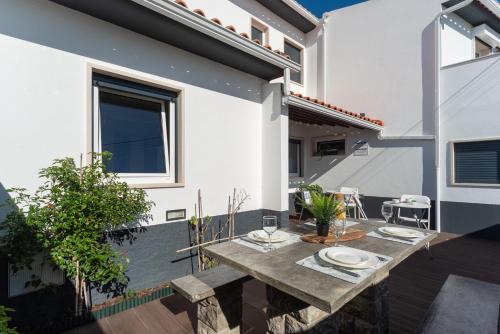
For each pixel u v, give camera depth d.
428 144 6.08
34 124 2.43
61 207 2.31
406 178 6.35
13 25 2.35
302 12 6.94
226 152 3.98
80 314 2.55
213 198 3.80
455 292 2.25
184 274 3.42
